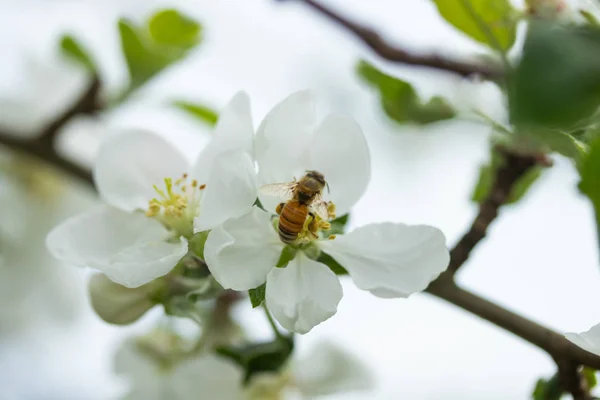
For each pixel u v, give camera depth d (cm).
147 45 50
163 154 43
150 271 40
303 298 40
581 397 41
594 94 36
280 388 48
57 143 51
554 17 41
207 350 46
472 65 45
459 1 42
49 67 55
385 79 46
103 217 42
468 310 42
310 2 47
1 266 54
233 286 39
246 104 40
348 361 48
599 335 39
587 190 39
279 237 40
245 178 39
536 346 42
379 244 40
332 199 41
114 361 48
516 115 37
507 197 43
